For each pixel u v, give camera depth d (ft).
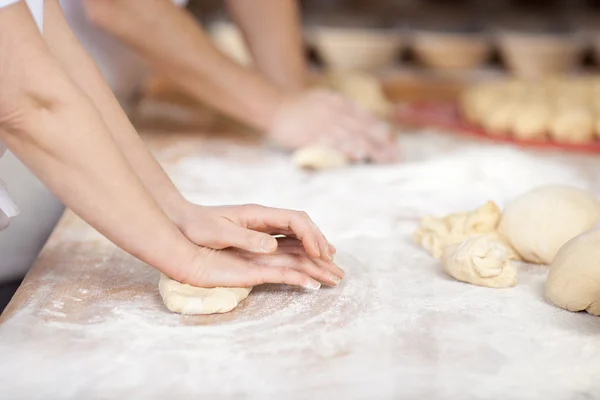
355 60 8.27
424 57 8.44
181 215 4.34
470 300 4.28
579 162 6.08
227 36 8.23
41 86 3.89
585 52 8.54
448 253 4.52
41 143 3.96
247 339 3.98
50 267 4.53
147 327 4.05
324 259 4.32
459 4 9.65
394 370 3.79
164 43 6.10
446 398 3.65
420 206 5.37
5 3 3.82
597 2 9.40
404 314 4.16
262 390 3.68
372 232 5.01
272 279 4.24
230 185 5.65
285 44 6.70
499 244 4.45
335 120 6.21
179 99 7.68
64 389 3.69
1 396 3.66
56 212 5.46
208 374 3.76
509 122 6.63
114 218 4.06
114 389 3.69
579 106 6.67
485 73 8.36
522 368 3.81
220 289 4.20
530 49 7.92
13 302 4.21
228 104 6.32
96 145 3.99
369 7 9.64
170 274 4.17
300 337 3.99
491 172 5.80
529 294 4.34
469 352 3.90
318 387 3.70
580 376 3.77
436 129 6.86
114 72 7.25
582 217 4.58
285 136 6.23
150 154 4.46
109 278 4.45
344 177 5.82
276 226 4.33
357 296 4.30
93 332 4.01
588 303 4.15
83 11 6.98
